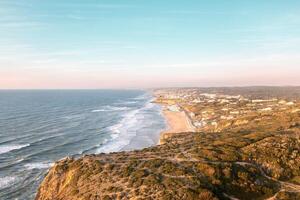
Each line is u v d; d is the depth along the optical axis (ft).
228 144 214.28
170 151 213.25
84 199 157.58
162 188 153.58
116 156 209.67
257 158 190.08
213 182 161.07
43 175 242.58
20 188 215.92
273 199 155.02
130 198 150.00
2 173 245.86
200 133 308.81
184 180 160.56
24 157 293.84
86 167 188.65
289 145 205.77
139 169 177.47
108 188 161.07
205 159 186.50
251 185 163.43
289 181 175.22
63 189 180.55
